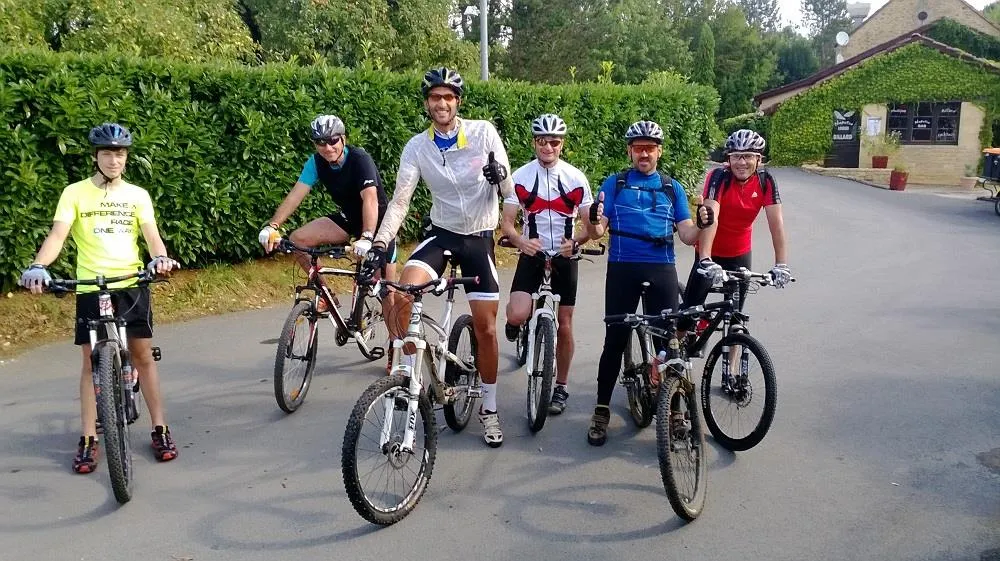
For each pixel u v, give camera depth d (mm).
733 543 3713
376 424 3873
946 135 29891
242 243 8773
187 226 8305
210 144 8359
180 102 8148
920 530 3818
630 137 4867
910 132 30375
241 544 3691
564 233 5223
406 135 10070
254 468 4512
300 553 3619
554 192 5188
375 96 9812
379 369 6340
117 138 4242
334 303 5762
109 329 4137
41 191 7070
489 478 4422
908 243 13320
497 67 36875
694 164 15977
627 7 43125
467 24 38969
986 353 6785
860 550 3641
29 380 5828
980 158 29297
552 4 38406
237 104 8594
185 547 3658
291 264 9180
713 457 4715
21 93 6945
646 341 4816
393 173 10109
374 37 21125
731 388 4762
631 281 4852
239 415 5301
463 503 4121
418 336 4086
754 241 13359
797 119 31328
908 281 9953
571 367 6484
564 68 38469
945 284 9781
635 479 4430
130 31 12281
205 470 4473
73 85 7176
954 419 5270
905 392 5805
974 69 29109
